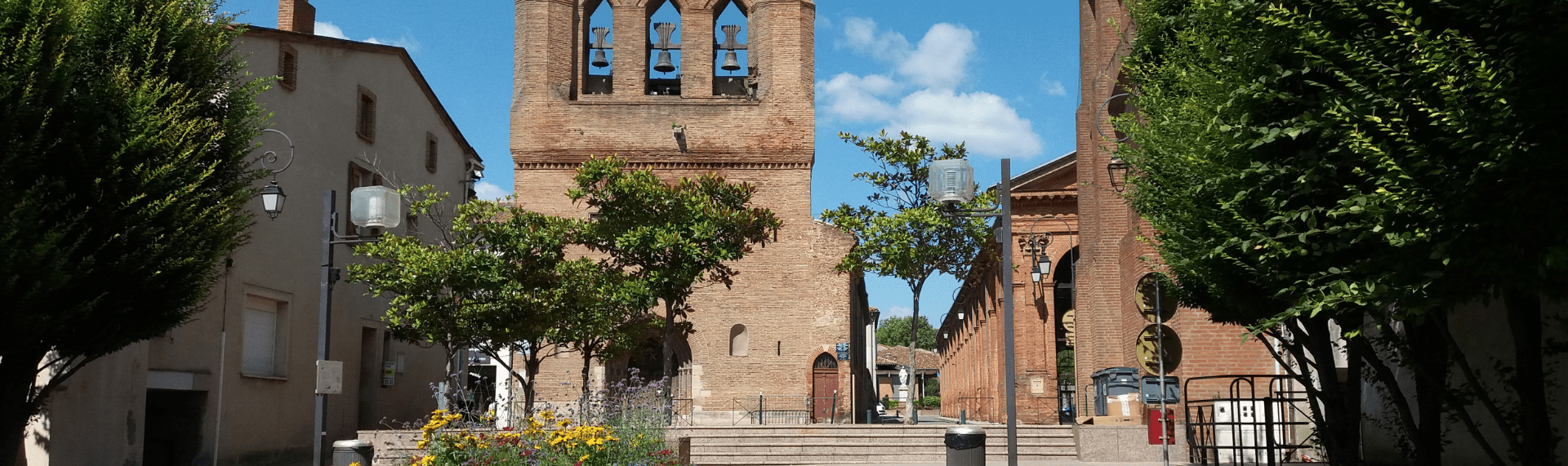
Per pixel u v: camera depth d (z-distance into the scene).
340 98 26.58
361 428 28.56
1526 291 7.78
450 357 22.73
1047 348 40.56
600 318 23.28
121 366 18.41
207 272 14.17
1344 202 8.16
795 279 35.09
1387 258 8.28
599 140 35.31
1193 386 21.00
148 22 13.80
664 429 15.22
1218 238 10.87
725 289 35.06
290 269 24.02
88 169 12.52
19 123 11.95
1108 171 26.62
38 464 16.80
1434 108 7.88
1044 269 34.84
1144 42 13.94
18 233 11.72
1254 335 9.38
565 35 36.00
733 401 34.47
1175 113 11.86
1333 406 12.37
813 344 34.72
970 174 13.23
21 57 12.06
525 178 35.22
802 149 35.44
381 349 29.52
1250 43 9.75
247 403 22.12
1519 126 7.18
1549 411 11.28
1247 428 20.45
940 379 92.56
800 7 36.12
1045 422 40.16
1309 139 9.58
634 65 35.88
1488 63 7.46
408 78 31.22
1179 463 19.97
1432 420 11.16
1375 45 8.27
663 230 24.47
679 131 34.91
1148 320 21.73
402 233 30.44
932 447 23.16
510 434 13.27
